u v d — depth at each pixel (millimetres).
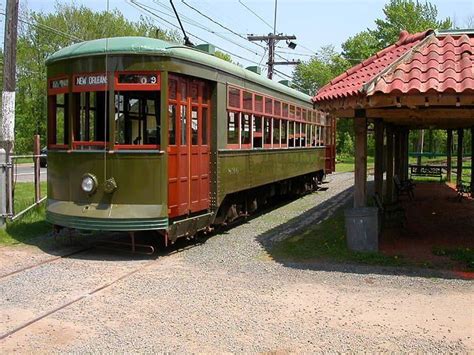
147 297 6781
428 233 11383
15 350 5141
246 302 6625
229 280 7641
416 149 53812
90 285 7297
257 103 13031
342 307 6488
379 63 9883
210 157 10594
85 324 5824
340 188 22922
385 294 7039
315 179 21141
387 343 5398
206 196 10453
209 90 10477
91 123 9164
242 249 9797
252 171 12750
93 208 8992
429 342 5434
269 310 6340
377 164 11664
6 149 11469
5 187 10875
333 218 13734
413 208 15789
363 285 7453
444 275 8000
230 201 11984
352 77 9758
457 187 19094
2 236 10289
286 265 8570
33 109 39656
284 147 15594
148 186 8891
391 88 7852
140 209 8852
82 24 39625
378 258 8914
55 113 9688
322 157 21375
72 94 9234
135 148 8898
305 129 18391
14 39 11539
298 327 5801
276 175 14844
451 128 20188
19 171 29359
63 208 9281
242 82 11953
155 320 5957
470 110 9227
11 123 11570
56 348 5188
